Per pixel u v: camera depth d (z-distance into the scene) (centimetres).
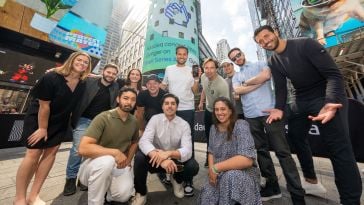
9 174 318
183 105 317
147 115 324
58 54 924
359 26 823
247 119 257
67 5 920
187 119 314
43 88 191
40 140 195
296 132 223
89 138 192
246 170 174
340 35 870
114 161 180
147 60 2112
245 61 282
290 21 1267
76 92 225
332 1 930
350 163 151
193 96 335
